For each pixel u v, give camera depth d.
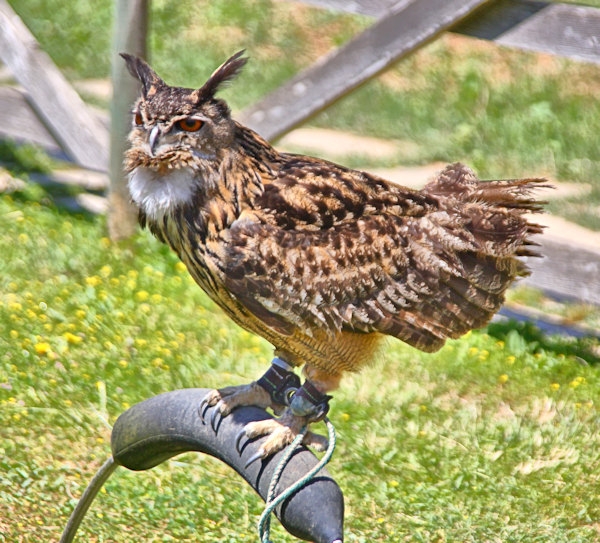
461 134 23.55
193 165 6.98
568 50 13.20
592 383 13.29
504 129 23.98
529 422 12.23
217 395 6.76
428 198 7.75
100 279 14.41
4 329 12.80
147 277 14.62
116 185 15.54
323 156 21.64
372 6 14.37
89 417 11.48
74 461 10.88
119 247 15.61
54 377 12.05
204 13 29.95
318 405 6.86
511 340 14.11
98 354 12.55
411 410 12.21
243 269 7.15
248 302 7.25
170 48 27.58
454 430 11.91
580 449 11.74
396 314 7.52
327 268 7.28
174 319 13.56
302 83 14.68
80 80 25.22
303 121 14.80
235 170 7.18
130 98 15.06
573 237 18.00
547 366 13.53
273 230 7.23
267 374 7.36
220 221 7.11
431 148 22.69
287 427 6.65
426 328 7.59
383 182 7.79
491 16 13.56
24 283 14.08
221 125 7.03
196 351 12.93
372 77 14.42
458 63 27.78
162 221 7.26
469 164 21.92
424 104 25.30
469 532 10.30
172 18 29.48
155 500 10.38
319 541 5.82
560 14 13.16
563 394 12.84
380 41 14.19
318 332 7.37
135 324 13.31
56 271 14.59
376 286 7.45
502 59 28.22
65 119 16.94
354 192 7.57
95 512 10.12
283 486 6.09
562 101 25.84
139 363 12.47
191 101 6.95
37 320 13.12
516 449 11.66
